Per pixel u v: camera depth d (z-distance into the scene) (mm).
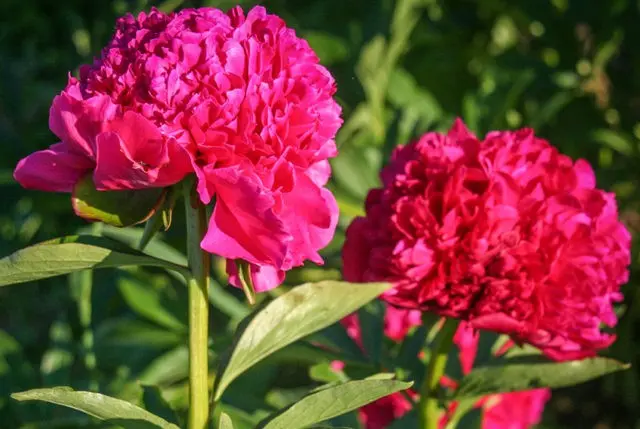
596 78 1183
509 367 751
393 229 718
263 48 630
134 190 635
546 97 1184
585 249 707
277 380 1108
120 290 1015
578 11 1154
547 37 1184
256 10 650
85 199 630
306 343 766
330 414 665
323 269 1005
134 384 920
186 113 614
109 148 607
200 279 657
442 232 704
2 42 1271
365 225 735
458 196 708
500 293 703
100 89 629
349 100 1156
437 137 749
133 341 969
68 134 625
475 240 701
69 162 636
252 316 671
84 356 954
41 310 1294
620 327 1149
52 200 1190
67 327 977
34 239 1221
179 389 935
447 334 754
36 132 1228
